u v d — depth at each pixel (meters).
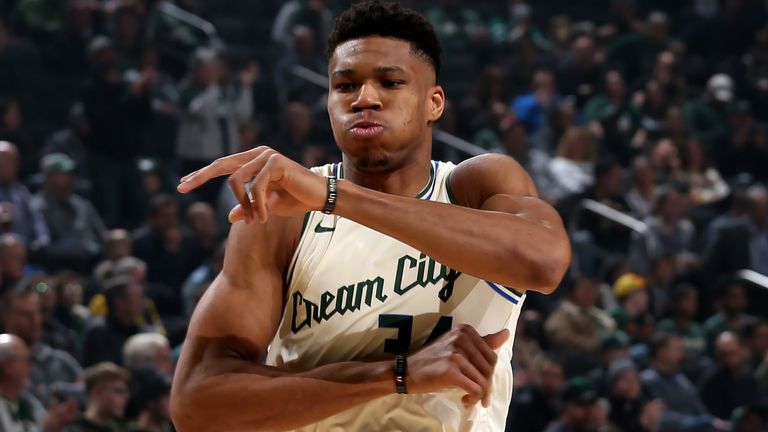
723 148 20.09
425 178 3.47
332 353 3.36
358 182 3.46
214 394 3.26
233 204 16.20
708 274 15.55
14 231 14.12
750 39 23.23
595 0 24.36
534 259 3.09
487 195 3.40
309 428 3.39
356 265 3.36
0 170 14.30
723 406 13.06
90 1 19.80
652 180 17.23
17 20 19.50
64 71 19.14
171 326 13.21
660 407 12.09
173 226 14.55
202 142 16.98
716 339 14.26
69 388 10.52
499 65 22.02
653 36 22.41
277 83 19.08
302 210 3.04
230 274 3.41
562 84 20.62
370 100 3.28
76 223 14.84
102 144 16.70
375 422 3.33
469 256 3.06
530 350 12.70
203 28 19.56
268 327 3.42
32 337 10.69
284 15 20.11
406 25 3.33
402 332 3.32
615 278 15.25
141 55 18.89
